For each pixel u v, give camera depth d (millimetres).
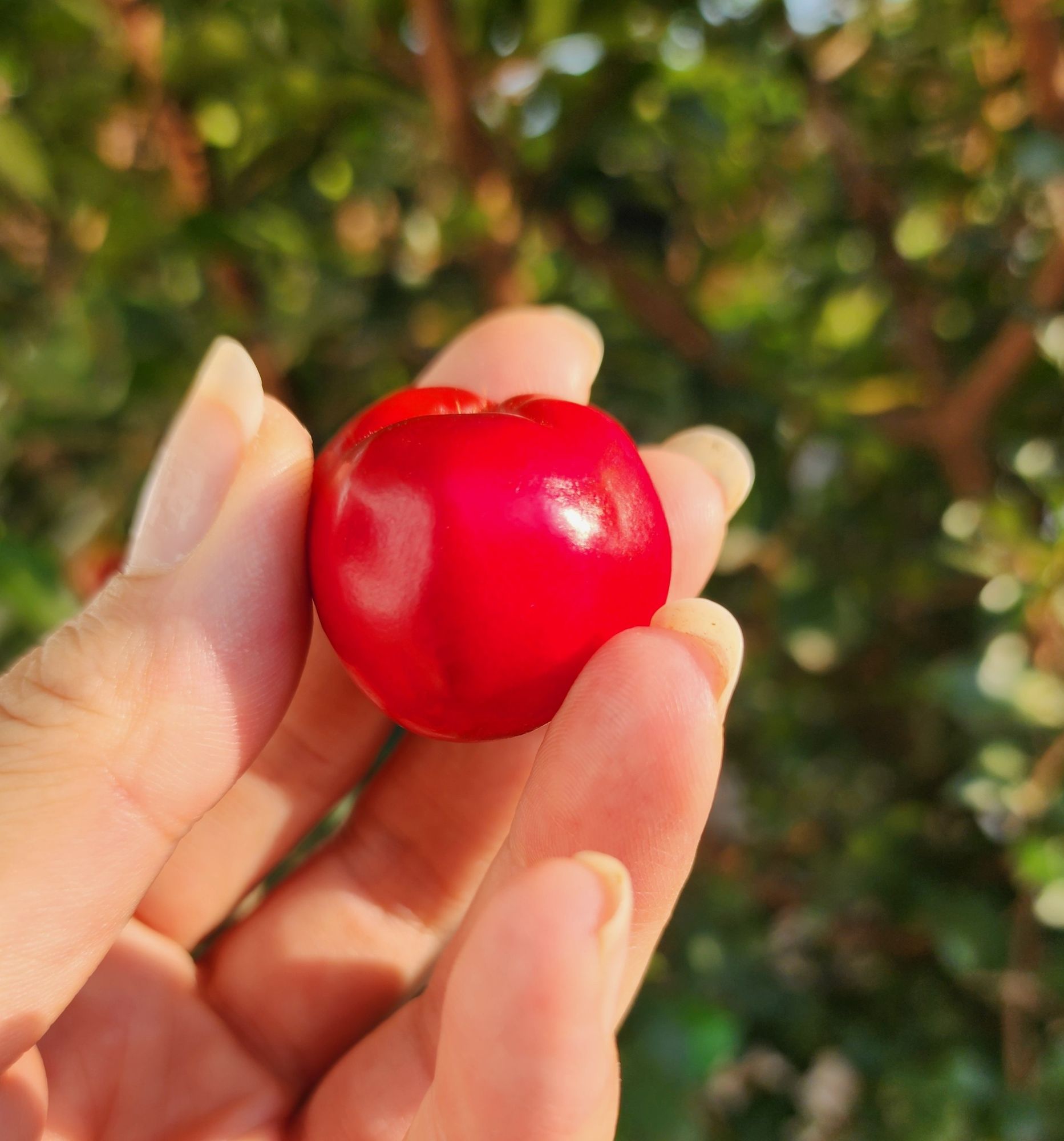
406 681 76
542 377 117
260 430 82
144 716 76
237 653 79
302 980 109
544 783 78
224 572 78
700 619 81
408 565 73
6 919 72
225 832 112
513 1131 63
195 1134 96
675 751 76
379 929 113
